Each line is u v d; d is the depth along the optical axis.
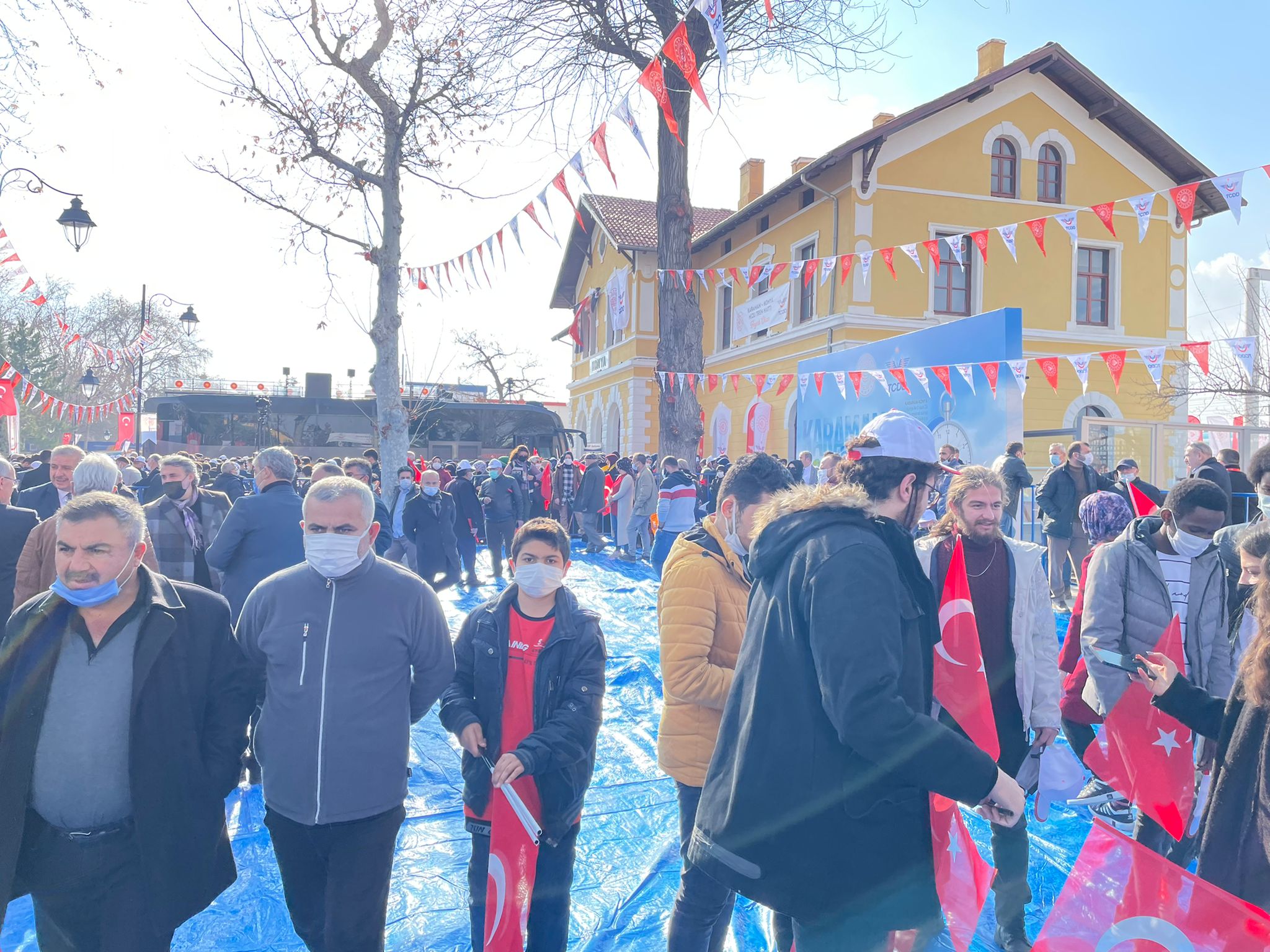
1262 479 3.78
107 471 4.25
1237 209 5.93
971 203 20.27
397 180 11.59
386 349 11.67
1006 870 3.08
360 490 2.67
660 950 3.22
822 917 1.85
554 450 28.80
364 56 11.33
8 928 3.30
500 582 12.17
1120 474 9.66
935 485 2.22
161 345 45.88
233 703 2.44
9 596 4.45
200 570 5.00
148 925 2.25
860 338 19.56
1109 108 20.41
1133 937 2.08
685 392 14.90
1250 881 2.11
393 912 3.44
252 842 4.00
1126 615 3.52
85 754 2.22
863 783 1.82
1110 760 3.00
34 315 38.56
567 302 36.69
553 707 2.72
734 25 12.77
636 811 4.40
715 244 26.27
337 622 2.60
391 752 2.61
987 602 3.13
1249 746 2.17
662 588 2.79
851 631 1.73
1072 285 20.75
